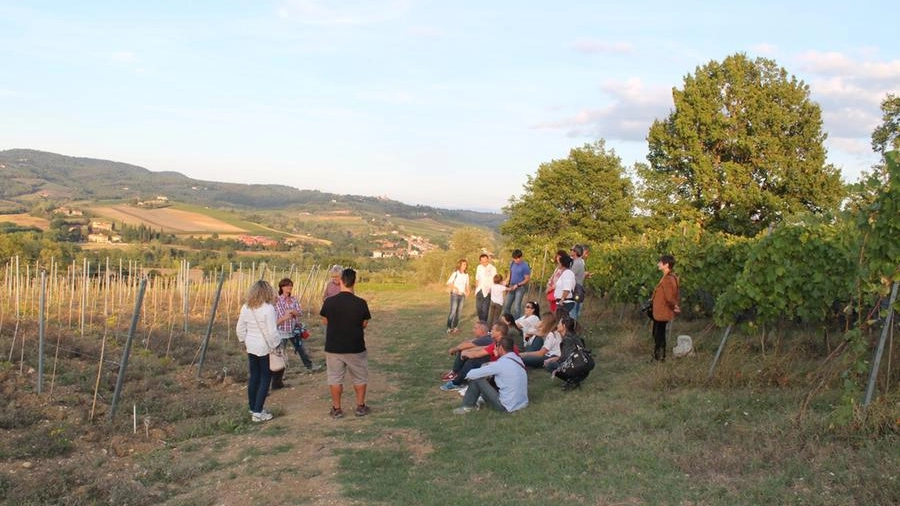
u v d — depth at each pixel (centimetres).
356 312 775
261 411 764
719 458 508
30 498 517
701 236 1231
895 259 542
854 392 561
